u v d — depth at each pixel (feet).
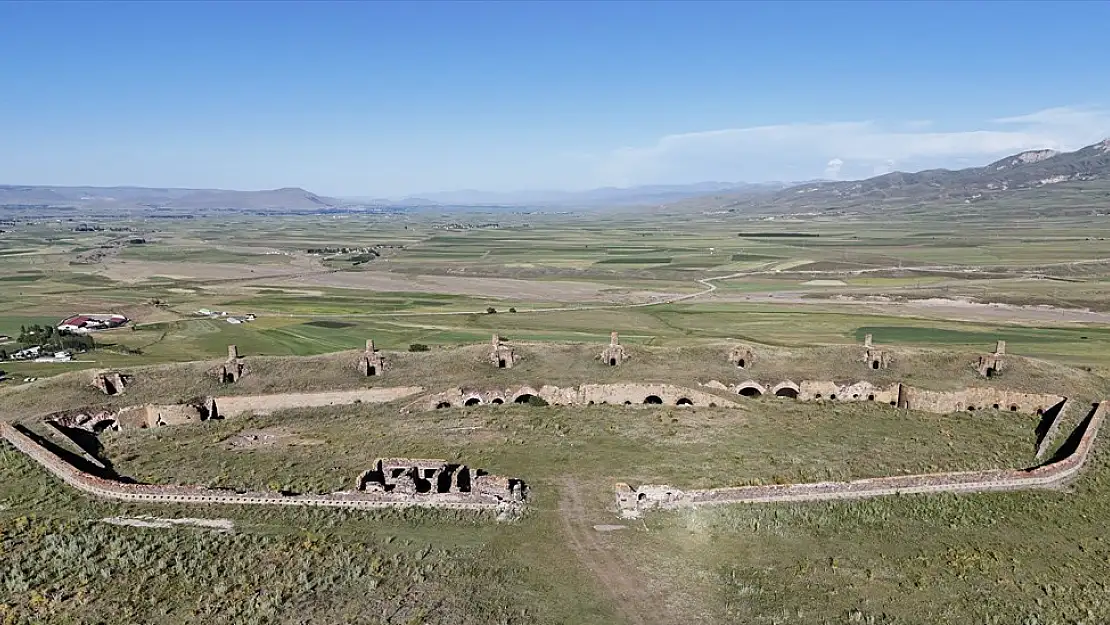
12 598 99.91
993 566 112.06
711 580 109.81
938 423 188.85
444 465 151.12
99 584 104.37
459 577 109.81
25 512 128.16
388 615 98.84
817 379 216.95
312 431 188.24
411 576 109.50
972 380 211.20
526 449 170.91
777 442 174.09
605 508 135.33
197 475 152.56
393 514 131.13
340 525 126.52
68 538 117.29
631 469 156.35
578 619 99.76
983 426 185.98
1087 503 132.98
